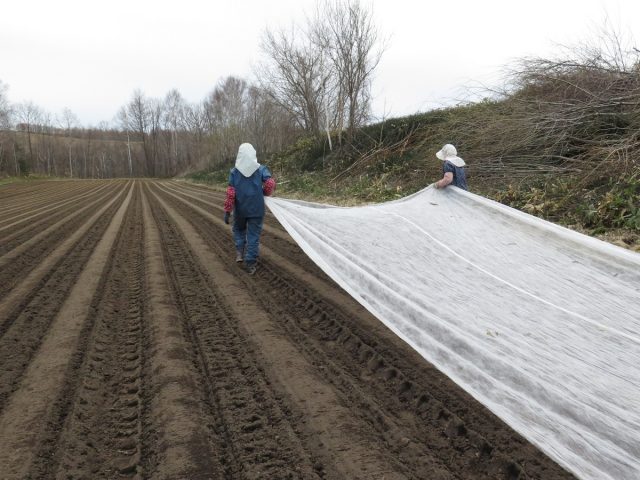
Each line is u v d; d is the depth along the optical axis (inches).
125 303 227.1
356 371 151.0
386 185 575.5
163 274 275.9
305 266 285.1
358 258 169.3
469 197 209.8
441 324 121.2
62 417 126.5
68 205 838.5
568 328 120.3
